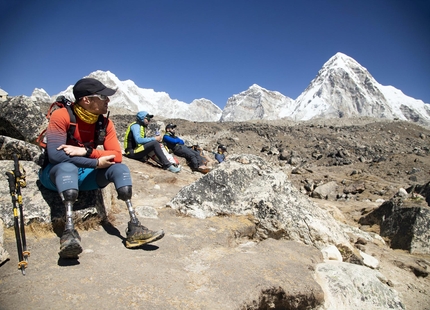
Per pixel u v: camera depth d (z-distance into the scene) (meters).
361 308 3.43
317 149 26.44
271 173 5.38
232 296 2.75
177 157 10.33
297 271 3.42
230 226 4.53
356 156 24.98
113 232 3.84
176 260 3.33
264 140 28.72
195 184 5.25
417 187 11.39
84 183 3.56
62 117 3.28
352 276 3.72
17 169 3.26
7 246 3.12
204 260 3.46
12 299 2.36
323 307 3.28
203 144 26.86
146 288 2.64
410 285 4.89
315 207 5.23
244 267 3.28
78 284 2.59
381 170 18.66
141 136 8.35
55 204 3.71
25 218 3.47
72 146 3.28
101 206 4.04
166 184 7.13
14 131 5.56
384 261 5.54
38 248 3.19
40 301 2.36
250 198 5.00
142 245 3.53
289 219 4.66
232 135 29.11
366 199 12.74
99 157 3.39
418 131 35.09
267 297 3.00
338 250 4.38
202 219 4.76
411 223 6.62
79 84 3.26
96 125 3.46
